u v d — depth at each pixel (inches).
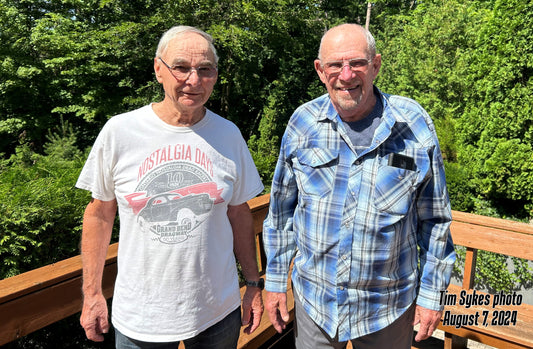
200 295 50.8
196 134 50.8
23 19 534.6
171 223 48.8
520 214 304.2
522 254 83.7
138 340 50.0
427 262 57.4
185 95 47.9
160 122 49.8
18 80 533.0
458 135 329.1
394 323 56.9
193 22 486.6
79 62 543.2
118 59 538.3
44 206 142.6
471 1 458.3
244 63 558.3
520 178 282.8
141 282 49.2
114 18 546.6
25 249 138.6
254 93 630.5
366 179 53.6
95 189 50.3
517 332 78.7
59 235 149.2
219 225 52.4
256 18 482.9
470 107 333.1
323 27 663.1
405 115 54.2
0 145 570.6
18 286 53.2
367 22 800.3
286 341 104.4
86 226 51.9
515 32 287.4
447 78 406.3
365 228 53.2
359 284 54.6
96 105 540.1
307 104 60.2
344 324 55.4
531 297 152.7
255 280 60.4
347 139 54.2
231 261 55.4
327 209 54.7
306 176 56.6
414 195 54.7
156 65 49.9
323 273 56.2
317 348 60.0
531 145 288.5
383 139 52.9
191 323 50.4
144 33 510.9
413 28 468.4
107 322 53.3
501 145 287.3
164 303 49.2
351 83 50.9
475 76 321.1
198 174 50.2
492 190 301.0
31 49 556.1
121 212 50.2
